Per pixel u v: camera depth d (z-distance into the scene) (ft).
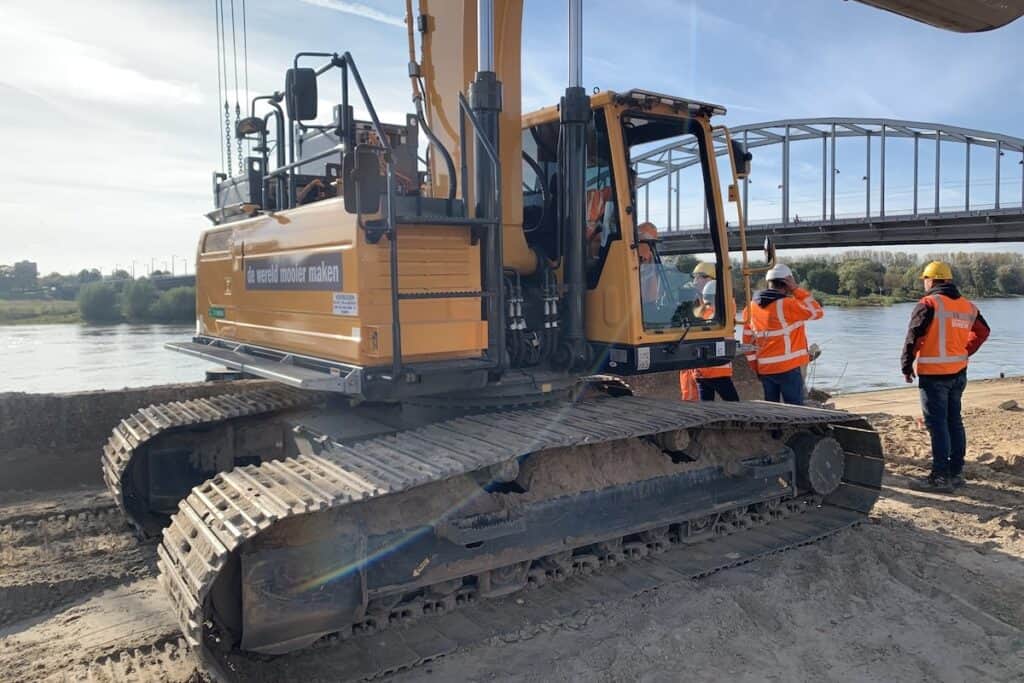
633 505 15.19
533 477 14.12
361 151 12.42
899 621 13.69
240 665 11.64
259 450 18.20
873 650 12.67
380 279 13.04
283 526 11.28
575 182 15.79
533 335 15.80
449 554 12.81
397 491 11.38
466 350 13.82
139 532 17.22
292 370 14.67
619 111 15.93
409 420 15.33
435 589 13.05
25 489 20.99
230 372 23.48
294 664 11.68
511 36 15.52
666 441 15.48
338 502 10.62
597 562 15.17
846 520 18.57
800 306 22.88
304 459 12.98
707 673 11.85
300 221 15.07
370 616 12.44
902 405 42.22
